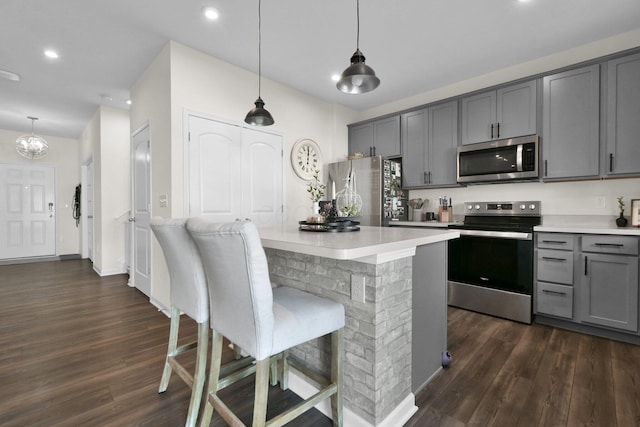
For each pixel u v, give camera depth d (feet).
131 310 10.00
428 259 5.84
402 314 4.94
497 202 11.14
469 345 7.42
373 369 4.39
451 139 11.57
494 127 10.43
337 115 14.53
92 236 17.76
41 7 7.59
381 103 14.51
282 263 6.03
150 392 5.57
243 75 10.94
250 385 5.88
